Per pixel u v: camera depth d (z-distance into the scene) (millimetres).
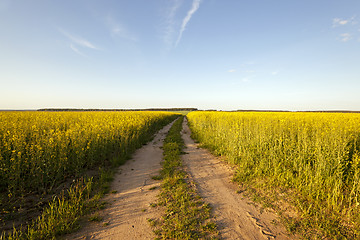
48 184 5348
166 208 4145
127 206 4273
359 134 7184
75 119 15695
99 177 6035
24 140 6184
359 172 4395
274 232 3338
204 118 19031
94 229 3430
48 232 3125
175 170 6723
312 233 3262
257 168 6145
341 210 3840
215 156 8938
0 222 3520
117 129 9914
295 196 4504
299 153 5754
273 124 10016
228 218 3781
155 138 15117
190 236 3164
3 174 4523
